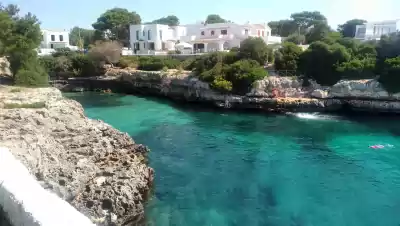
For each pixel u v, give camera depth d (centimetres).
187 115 4603
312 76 5066
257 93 4866
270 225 1814
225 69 5166
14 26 5300
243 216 1900
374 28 8294
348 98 4712
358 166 2678
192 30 9750
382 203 2067
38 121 2766
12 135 2248
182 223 1811
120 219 1736
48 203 991
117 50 7469
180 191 2202
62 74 7362
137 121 4166
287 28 10744
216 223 1820
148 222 1811
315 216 1911
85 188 1895
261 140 3416
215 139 3441
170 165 2673
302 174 2519
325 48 4931
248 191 2222
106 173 2100
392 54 4759
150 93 6450
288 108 4684
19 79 4706
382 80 4553
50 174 1839
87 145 2527
